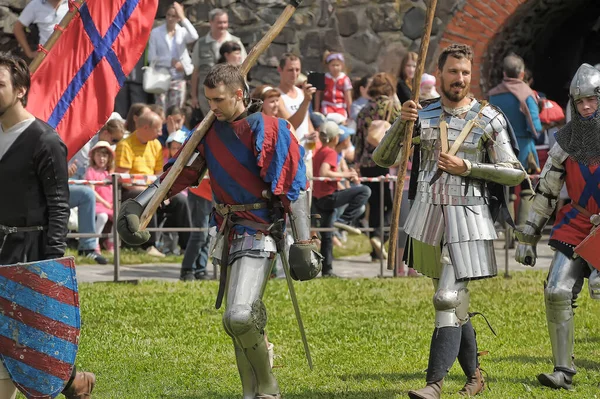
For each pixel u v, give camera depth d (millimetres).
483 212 9969
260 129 9031
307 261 9094
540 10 27453
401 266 19219
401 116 10117
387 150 10430
